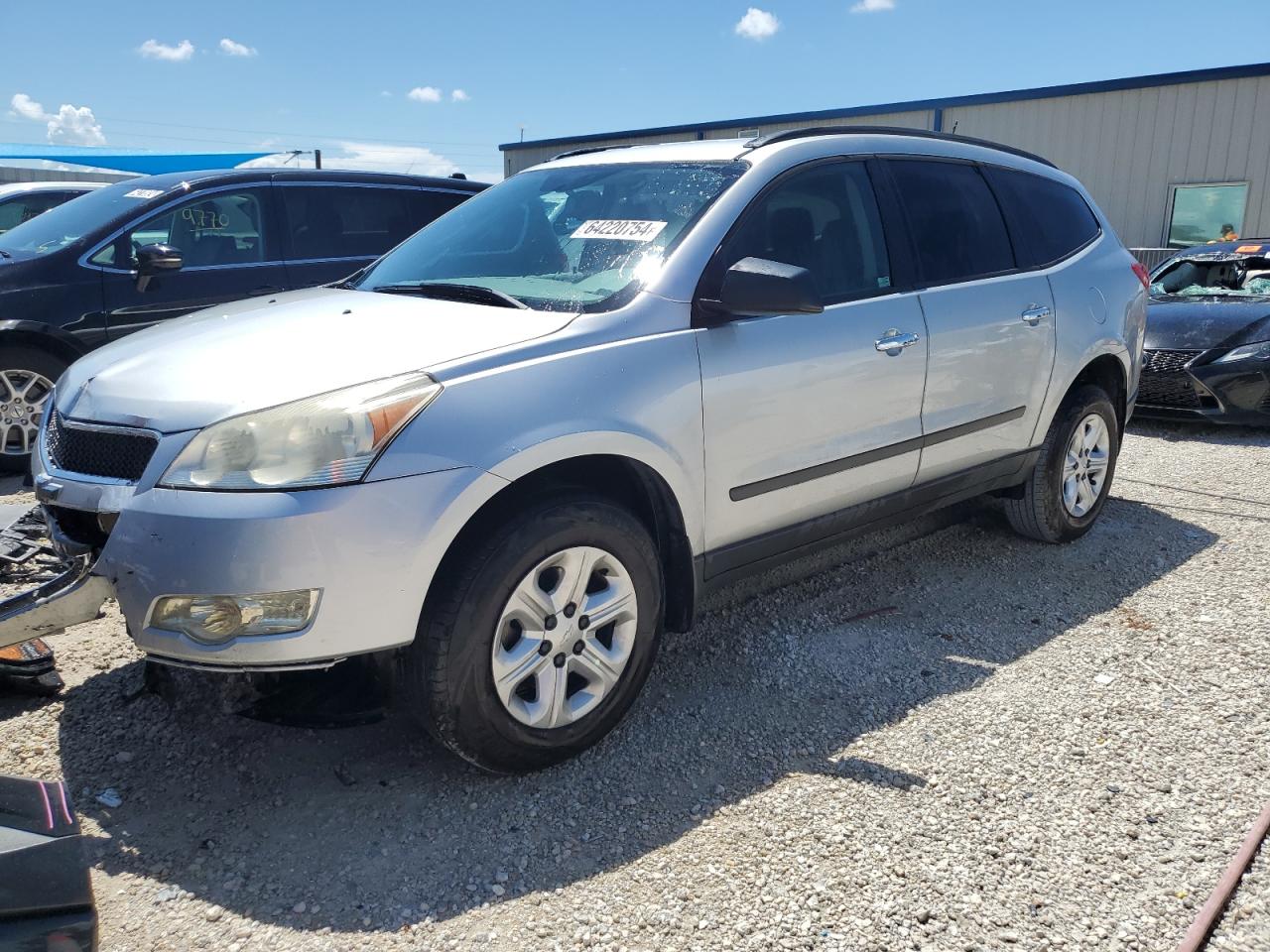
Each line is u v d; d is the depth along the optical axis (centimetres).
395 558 248
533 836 264
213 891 241
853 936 228
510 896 241
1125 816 272
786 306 302
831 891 243
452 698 263
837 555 476
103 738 307
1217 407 737
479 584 261
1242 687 343
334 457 245
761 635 388
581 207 365
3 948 157
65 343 600
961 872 250
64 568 294
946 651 374
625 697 304
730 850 258
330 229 692
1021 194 461
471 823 269
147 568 247
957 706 332
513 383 271
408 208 730
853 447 361
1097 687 345
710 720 324
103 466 272
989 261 429
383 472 247
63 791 190
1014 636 387
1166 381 754
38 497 289
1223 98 1666
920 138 424
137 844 258
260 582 240
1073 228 488
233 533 239
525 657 276
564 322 295
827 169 374
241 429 249
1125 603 418
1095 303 473
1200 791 284
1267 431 769
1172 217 1755
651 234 332
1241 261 877
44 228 648
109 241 616
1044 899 240
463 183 767
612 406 286
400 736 313
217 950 222
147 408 265
